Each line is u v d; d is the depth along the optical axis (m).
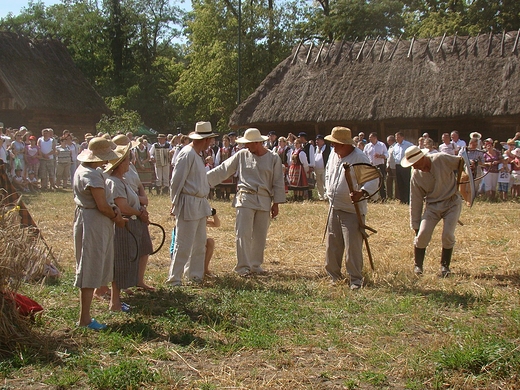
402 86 23.50
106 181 6.14
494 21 35.69
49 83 29.78
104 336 5.26
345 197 7.23
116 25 54.31
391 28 40.84
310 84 25.19
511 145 17.03
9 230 5.17
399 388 4.32
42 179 19.67
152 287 7.05
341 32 41.22
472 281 7.41
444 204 7.82
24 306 5.43
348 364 4.74
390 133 23.89
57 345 5.04
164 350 5.00
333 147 7.39
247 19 42.12
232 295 6.67
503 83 22.14
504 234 10.70
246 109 25.67
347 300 6.52
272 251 9.68
